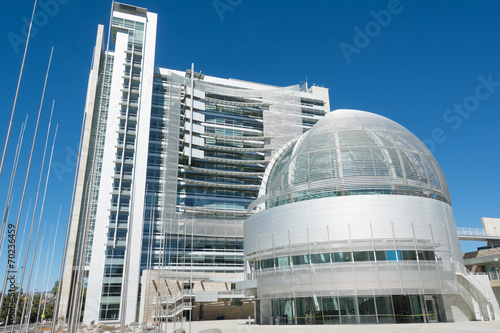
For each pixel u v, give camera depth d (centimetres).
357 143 4391
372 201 3828
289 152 5156
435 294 3500
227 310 6462
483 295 3531
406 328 2753
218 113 9375
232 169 8994
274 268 3912
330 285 3538
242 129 9350
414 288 3419
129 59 8400
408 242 3672
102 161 7575
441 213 3991
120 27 8694
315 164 4359
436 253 3772
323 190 4147
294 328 3095
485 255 5359
